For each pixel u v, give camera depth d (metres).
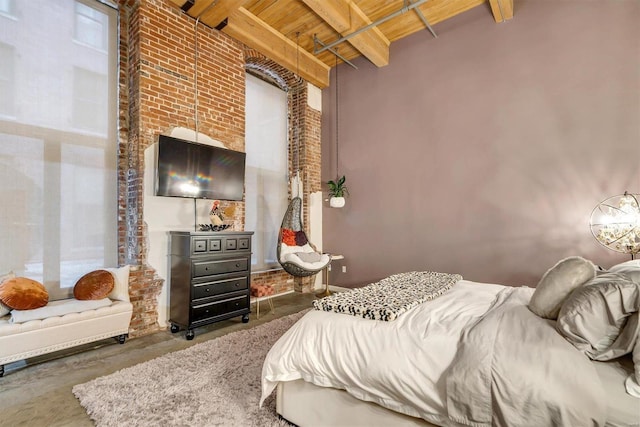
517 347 1.19
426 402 1.27
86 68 3.03
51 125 2.80
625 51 2.90
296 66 4.59
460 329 1.41
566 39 3.19
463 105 3.85
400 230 4.37
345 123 4.99
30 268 2.65
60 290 2.81
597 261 2.98
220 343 2.76
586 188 3.06
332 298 1.88
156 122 3.22
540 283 1.60
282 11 3.92
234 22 3.77
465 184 3.82
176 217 3.37
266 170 4.77
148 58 3.16
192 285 2.98
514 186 3.47
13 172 2.59
